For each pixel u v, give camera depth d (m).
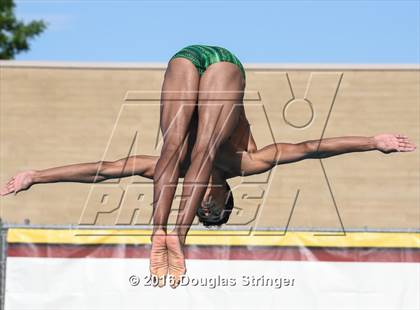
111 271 8.45
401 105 18.52
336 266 8.41
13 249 8.50
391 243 8.41
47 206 18.39
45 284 8.46
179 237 8.24
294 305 8.40
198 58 8.14
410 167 18.53
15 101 18.92
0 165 18.86
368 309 8.39
